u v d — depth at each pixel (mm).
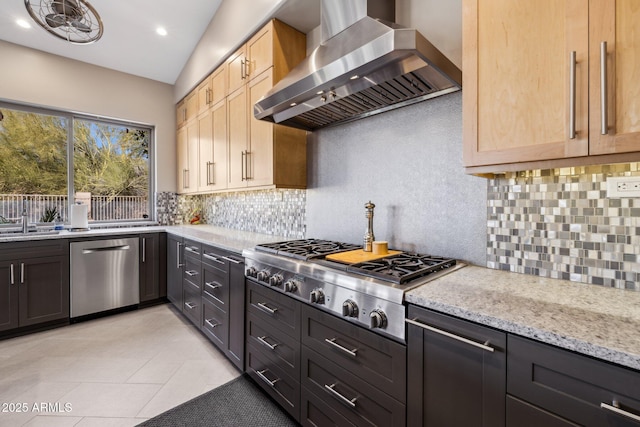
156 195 3896
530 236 1299
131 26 2988
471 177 1484
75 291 2832
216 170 2982
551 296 1008
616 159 877
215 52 2900
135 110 3695
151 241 3309
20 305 2555
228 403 1749
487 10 1116
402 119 1762
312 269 1414
